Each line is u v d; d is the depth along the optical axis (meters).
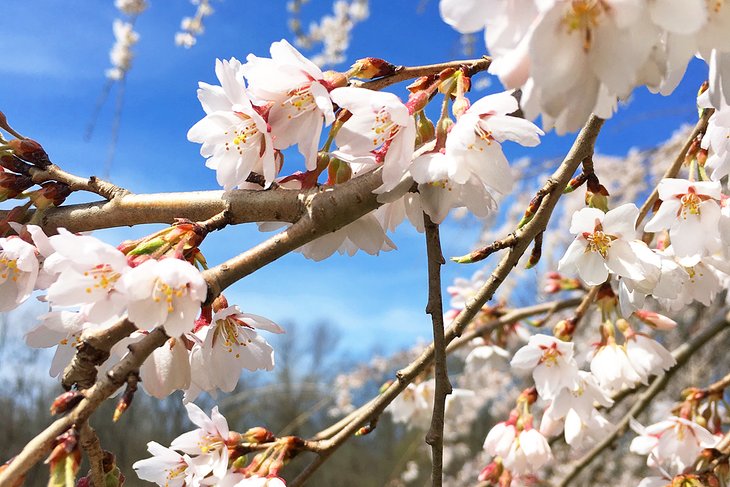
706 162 0.23
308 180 0.19
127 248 0.16
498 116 0.18
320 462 0.22
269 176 0.18
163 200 0.20
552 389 0.28
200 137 0.19
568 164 0.20
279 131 0.19
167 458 0.22
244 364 0.20
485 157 0.18
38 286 0.19
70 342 0.19
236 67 0.18
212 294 0.15
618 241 0.22
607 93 0.13
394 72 0.19
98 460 0.14
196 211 0.19
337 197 0.18
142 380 0.18
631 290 0.23
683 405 0.31
